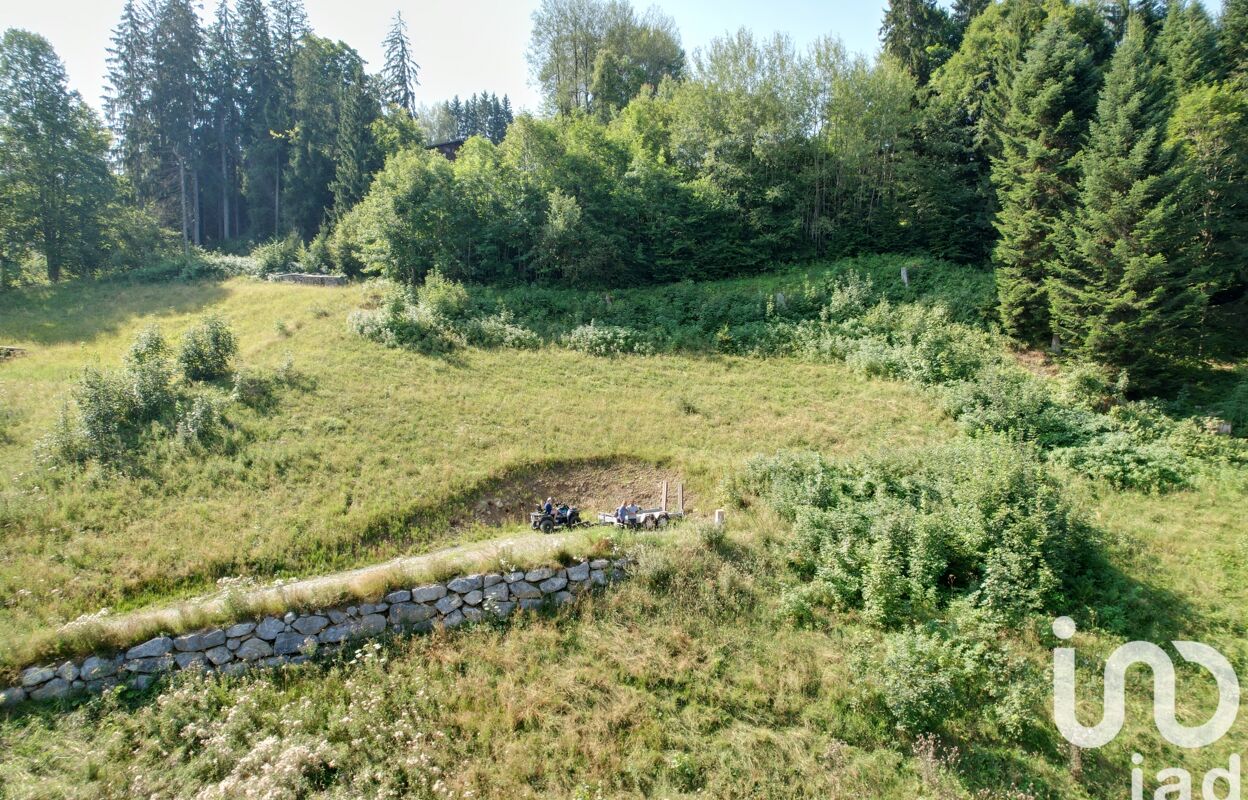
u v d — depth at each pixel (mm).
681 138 39906
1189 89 27625
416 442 19172
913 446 18828
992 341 26047
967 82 36406
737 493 17109
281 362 23484
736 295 31547
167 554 13625
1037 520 13688
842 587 13242
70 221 41219
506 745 10094
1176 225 21188
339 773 9453
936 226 34312
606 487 18422
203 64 55344
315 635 11594
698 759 10008
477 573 12758
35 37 39938
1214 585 13875
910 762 10117
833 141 36875
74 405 18516
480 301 30906
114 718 9992
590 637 12227
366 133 47062
